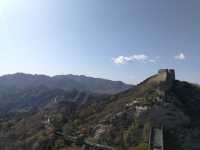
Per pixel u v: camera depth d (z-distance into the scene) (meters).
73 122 112.38
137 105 91.88
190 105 96.12
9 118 180.50
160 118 82.75
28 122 141.88
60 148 87.06
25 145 106.00
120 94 132.75
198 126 82.50
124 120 86.81
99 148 76.81
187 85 115.31
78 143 85.75
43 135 106.88
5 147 112.06
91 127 94.25
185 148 71.31
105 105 122.19
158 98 94.19
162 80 109.69
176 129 79.44
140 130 78.94
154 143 69.50
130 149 72.12
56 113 142.00
